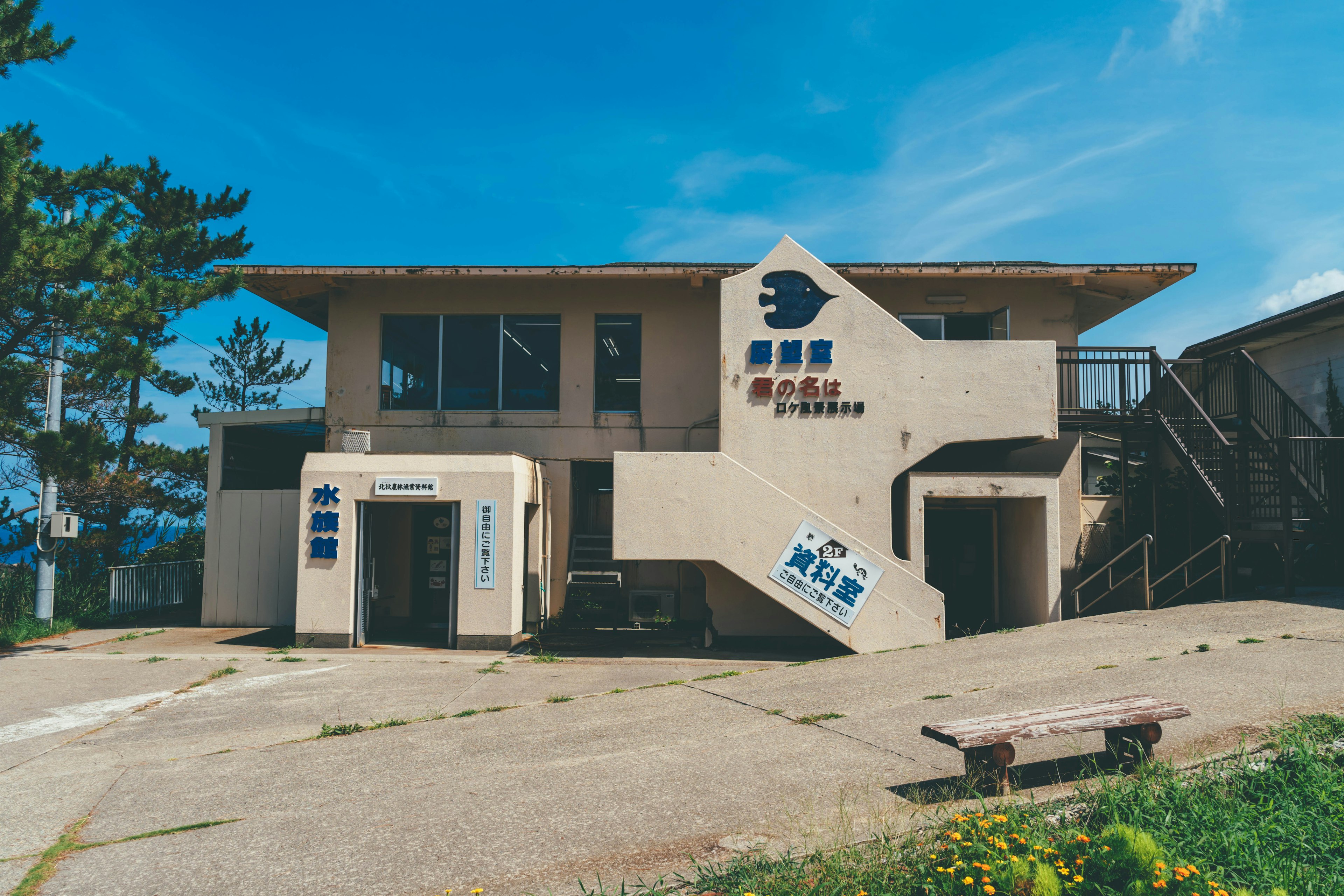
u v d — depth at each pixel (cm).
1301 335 1325
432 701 769
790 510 1057
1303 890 305
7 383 994
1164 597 1166
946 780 451
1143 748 430
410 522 1327
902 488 1173
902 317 1316
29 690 831
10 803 495
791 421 1111
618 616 1284
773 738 565
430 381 1342
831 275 1128
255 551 1286
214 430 1322
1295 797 379
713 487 1064
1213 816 358
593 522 1380
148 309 1024
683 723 624
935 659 823
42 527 1205
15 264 920
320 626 1088
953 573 1288
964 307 1312
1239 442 1099
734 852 372
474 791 482
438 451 1322
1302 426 1173
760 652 1094
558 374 1334
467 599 1081
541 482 1262
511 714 688
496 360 1341
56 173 1166
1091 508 1266
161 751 614
